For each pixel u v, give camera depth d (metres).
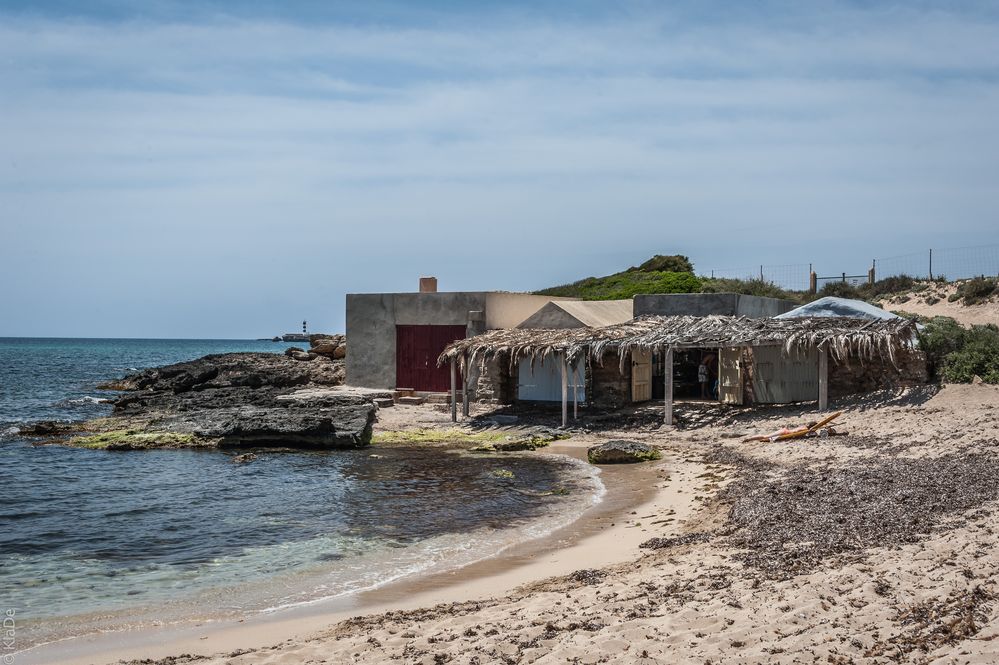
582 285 63.03
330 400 32.47
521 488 18.92
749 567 10.28
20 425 31.61
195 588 11.79
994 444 17.44
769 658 6.92
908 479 14.52
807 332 24.41
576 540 13.88
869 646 6.96
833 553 10.37
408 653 8.23
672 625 8.16
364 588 11.56
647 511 15.79
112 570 12.84
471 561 12.83
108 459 24.81
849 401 24.88
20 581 12.27
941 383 24.22
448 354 30.00
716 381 30.73
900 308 48.69
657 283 55.84
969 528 10.47
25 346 199.38
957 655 6.35
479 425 29.09
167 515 16.78
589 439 26.08
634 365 30.00
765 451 20.78
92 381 63.03
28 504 17.97
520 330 31.27
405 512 16.66
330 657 8.41
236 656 8.70
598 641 7.84
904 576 8.74
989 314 42.47
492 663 7.69
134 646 9.44
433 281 38.09
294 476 21.28
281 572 12.53
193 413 31.12
